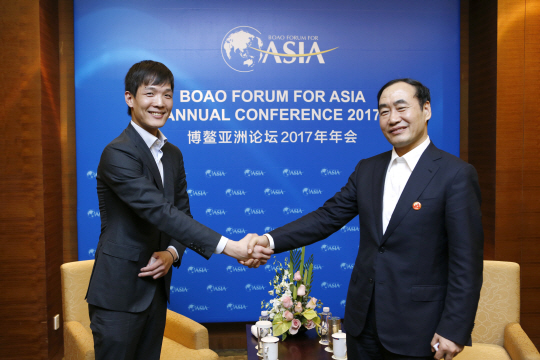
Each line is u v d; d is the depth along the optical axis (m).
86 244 3.36
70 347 2.34
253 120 3.46
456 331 1.44
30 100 3.00
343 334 2.19
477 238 1.51
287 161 3.49
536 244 3.26
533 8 3.21
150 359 1.94
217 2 3.39
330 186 3.52
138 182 1.78
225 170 3.46
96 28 3.31
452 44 3.54
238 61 3.43
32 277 3.02
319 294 3.54
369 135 3.53
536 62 3.22
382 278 1.60
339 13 3.47
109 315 1.76
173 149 2.13
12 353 3.02
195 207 3.46
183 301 3.45
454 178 1.55
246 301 3.47
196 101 3.42
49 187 3.13
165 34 3.37
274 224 3.50
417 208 1.57
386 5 3.48
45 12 3.10
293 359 2.15
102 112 3.34
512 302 2.50
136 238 1.83
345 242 3.54
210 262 3.45
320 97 3.49
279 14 3.44
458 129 3.57
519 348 2.19
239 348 3.52
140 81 1.82
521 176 3.25
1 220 3.00
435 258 1.56
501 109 3.23
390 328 1.56
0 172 2.99
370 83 3.51
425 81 3.54
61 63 3.37
